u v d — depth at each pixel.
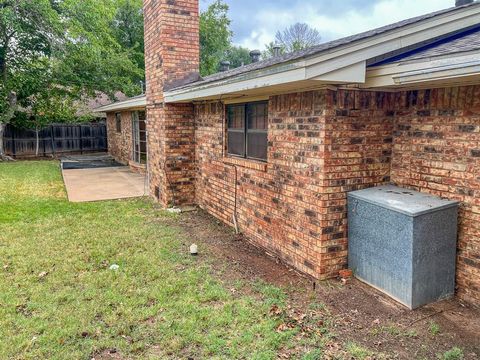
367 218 3.91
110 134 18.59
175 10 7.18
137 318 3.40
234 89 4.59
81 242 5.46
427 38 3.76
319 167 4.06
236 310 3.55
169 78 7.30
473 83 3.38
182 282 4.16
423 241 3.47
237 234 5.98
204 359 2.84
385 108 4.20
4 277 4.25
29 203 7.95
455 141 3.62
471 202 3.53
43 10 15.25
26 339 3.06
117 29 22.17
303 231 4.43
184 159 7.71
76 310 3.53
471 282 3.62
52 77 17.17
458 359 2.84
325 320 3.39
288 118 4.56
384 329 3.24
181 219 6.86
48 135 19.61
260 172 5.30
